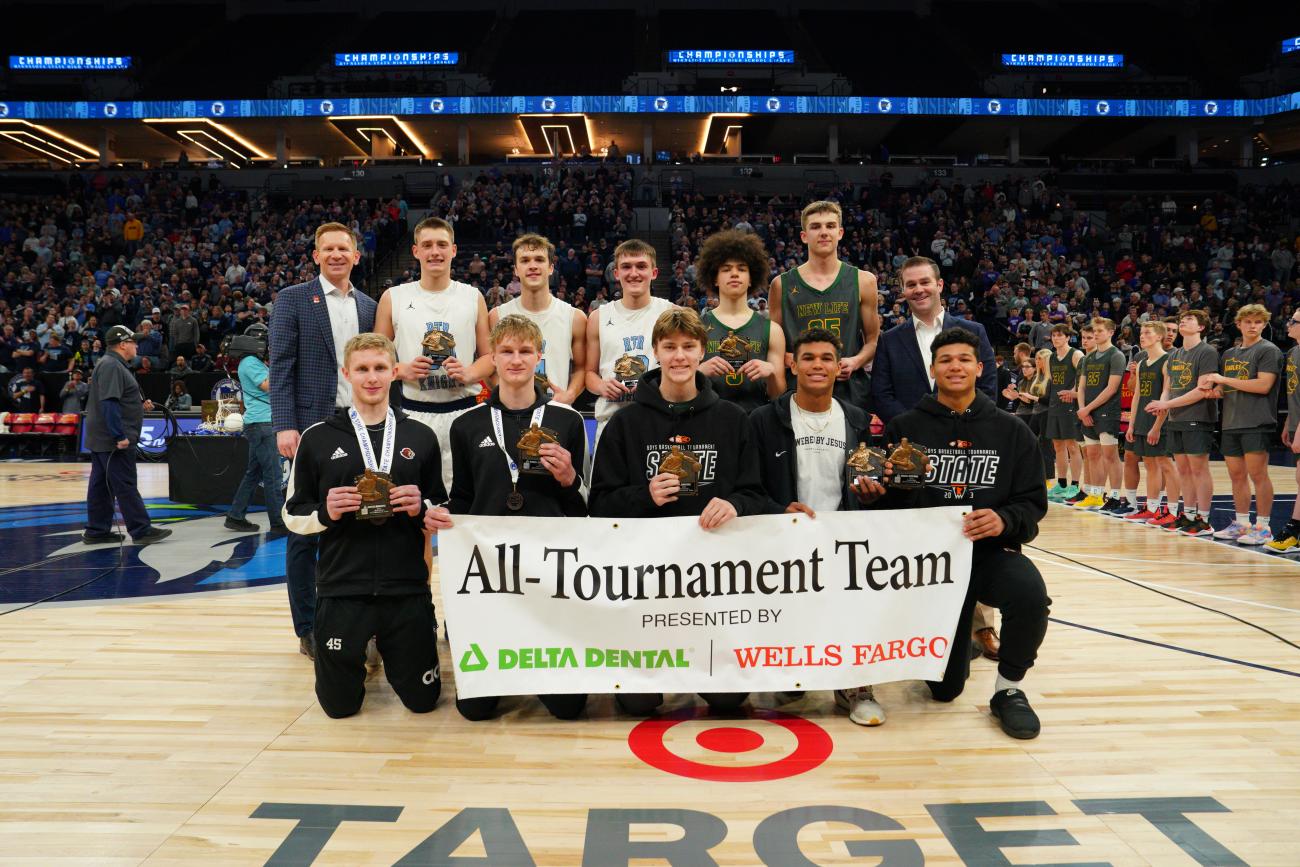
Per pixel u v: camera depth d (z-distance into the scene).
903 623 2.92
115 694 3.15
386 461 3.00
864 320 4.05
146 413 11.53
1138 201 22.28
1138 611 4.38
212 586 4.98
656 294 18.23
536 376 3.28
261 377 6.24
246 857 2.02
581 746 2.70
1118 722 2.90
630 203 21.23
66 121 24.45
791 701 3.14
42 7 28.47
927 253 19.64
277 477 6.26
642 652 2.88
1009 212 20.81
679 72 25.44
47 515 7.70
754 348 3.66
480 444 3.07
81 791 2.36
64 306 15.31
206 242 19.14
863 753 2.65
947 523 2.93
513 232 19.23
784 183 22.48
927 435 3.14
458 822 2.19
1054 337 8.70
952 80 25.78
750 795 2.36
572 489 3.12
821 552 2.90
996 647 3.66
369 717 2.96
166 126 25.39
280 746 2.68
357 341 3.01
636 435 3.04
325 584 2.89
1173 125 24.98
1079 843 2.10
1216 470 11.87
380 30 28.23
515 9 29.48
